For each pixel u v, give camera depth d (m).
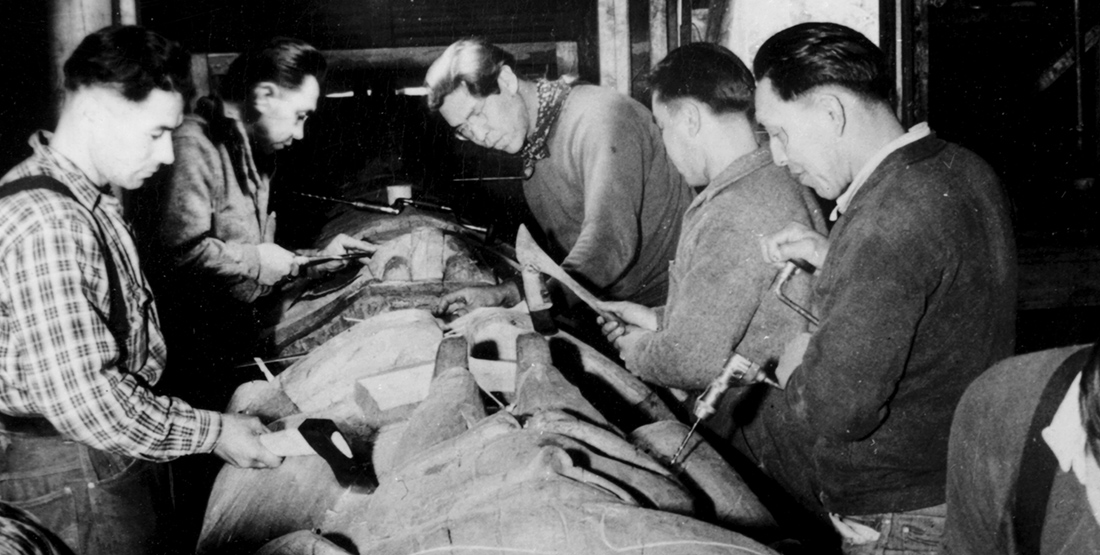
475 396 1.74
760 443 2.27
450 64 3.19
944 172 1.70
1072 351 1.12
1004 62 6.23
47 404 1.64
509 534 1.23
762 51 1.88
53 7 3.00
